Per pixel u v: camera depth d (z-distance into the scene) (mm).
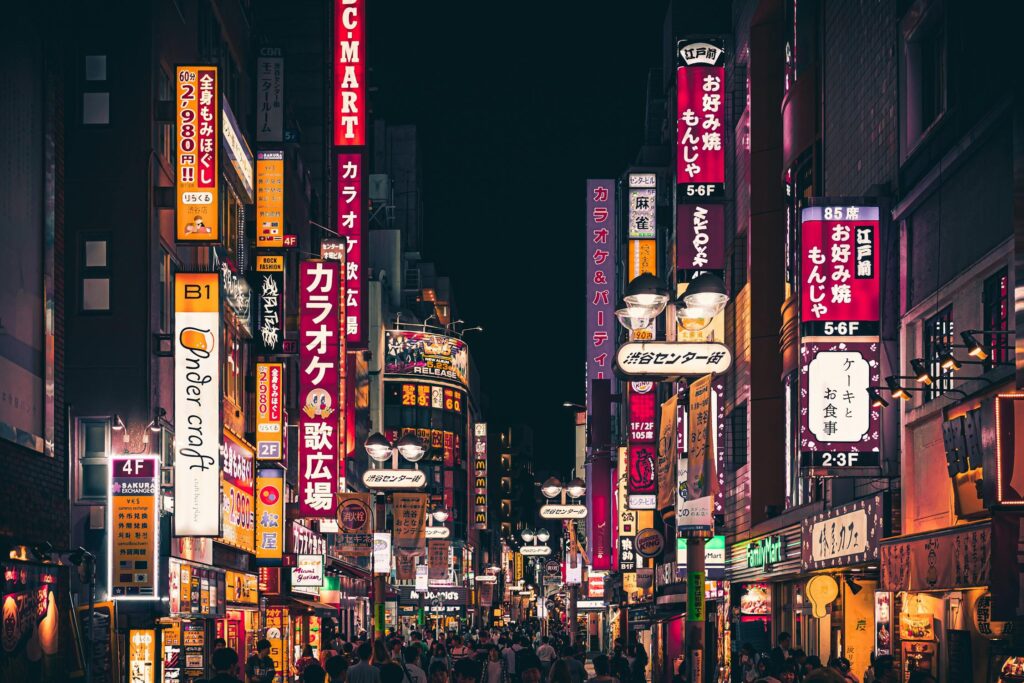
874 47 28125
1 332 18938
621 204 68125
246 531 36688
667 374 15328
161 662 24609
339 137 51188
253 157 40344
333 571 56844
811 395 25703
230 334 37562
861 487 29281
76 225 28406
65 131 28672
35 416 20297
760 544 38844
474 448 174375
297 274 49031
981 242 21531
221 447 27984
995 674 20234
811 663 23203
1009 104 19438
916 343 25281
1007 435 16672
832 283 25859
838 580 30219
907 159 25625
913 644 23922
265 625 44188
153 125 28984
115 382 27859
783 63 39594
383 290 114562
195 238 28625
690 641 16000
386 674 18047
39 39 20938
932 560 20812
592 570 71000
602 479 70750
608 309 76562
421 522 52875
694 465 16156
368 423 80688
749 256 40062
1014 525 16547
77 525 26672
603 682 20891
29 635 18250
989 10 21125
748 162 43656
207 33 35750
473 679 18750
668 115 64375
